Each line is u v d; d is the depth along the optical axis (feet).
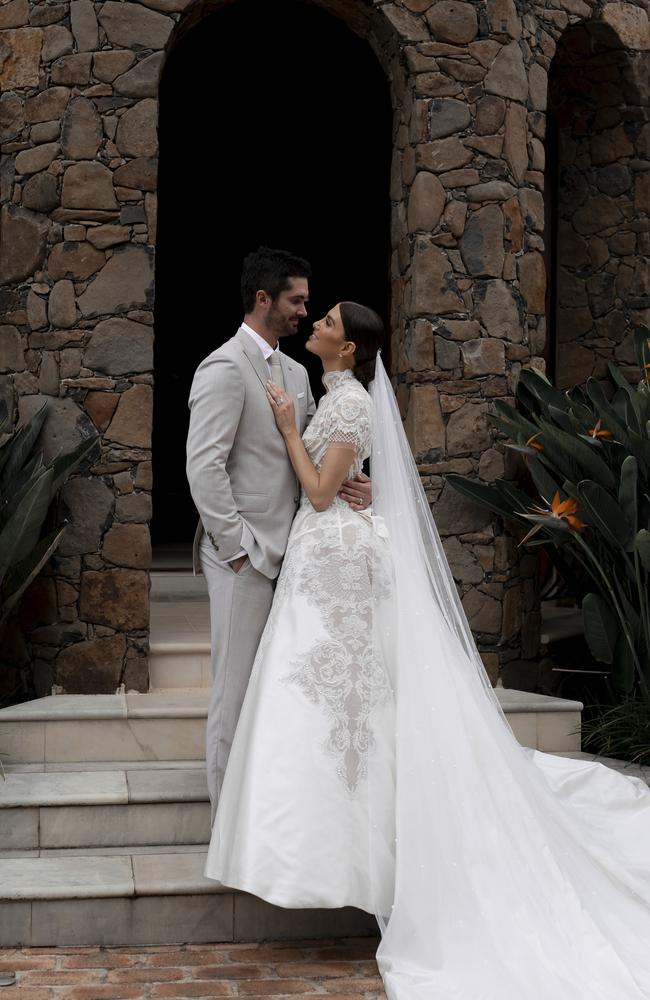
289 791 9.81
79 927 10.35
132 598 14.75
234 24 27.76
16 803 11.49
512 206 16.10
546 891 9.85
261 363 11.19
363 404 11.02
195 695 14.55
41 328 14.93
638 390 14.96
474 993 8.80
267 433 11.08
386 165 31.27
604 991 8.73
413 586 10.80
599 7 17.78
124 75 14.79
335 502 11.07
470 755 10.31
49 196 14.84
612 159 19.53
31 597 14.76
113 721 13.37
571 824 10.98
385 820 10.02
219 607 11.06
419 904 9.62
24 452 14.55
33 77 14.97
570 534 15.02
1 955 10.06
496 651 15.87
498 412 15.74
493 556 15.89
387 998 9.20
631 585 15.26
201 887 10.48
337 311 11.22
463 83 15.84
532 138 16.51
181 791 11.93
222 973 9.75
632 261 19.43
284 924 10.62
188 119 32.17
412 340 15.85
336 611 10.43
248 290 11.28
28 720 13.17
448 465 15.75
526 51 16.38
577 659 17.31
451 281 15.79
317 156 33.04
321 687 10.18
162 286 35.06
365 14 16.03
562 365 20.13
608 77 19.01
